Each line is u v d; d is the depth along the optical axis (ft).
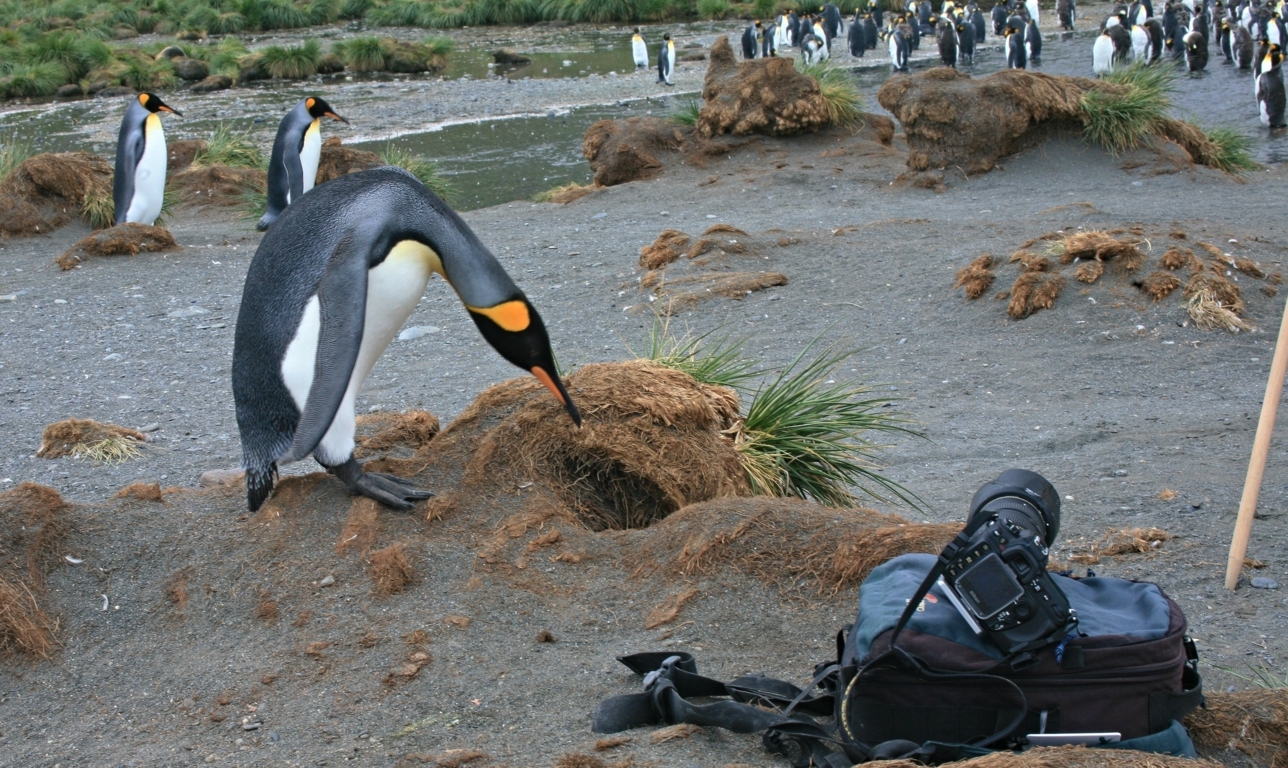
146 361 27.12
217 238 43.80
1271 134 63.41
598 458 14.15
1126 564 13.75
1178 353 25.40
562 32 145.89
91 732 10.22
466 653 10.89
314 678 10.67
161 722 10.27
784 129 57.88
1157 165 49.14
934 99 49.60
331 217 11.81
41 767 9.74
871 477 17.46
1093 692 8.09
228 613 11.80
